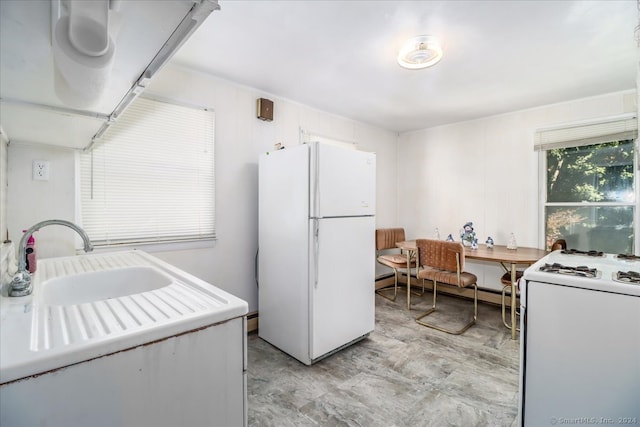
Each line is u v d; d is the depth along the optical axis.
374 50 2.12
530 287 1.40
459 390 1.94
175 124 2.37
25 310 0.91
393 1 1.61
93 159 2.03
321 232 2.24
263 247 2.67
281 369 2.20
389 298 3.94
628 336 1.17
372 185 2.65
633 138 2.78
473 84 2.71
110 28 0.68
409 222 4.48
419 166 4.37
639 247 2.76
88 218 2.02
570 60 2.26
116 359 0.73
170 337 0.81
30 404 0.62
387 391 1.93
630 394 1.17
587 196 3.07
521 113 3.44
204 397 0.88
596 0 1.59
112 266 1.56
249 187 2.83
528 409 1.41
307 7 1.66
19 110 1.14
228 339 0.93
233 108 2.71
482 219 3.75
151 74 0.93
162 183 2.32
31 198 1.77
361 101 3.18
